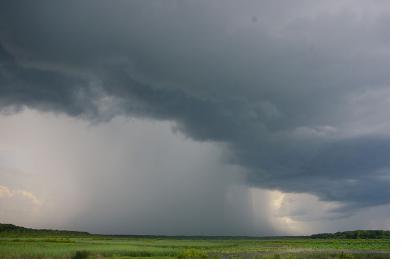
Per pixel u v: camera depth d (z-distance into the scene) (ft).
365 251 189.88
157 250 174.50
